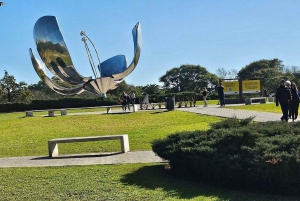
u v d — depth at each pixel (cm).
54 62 4531
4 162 1063
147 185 673
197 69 8325
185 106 2973
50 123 2192
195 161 693
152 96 4678
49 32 4400
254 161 602
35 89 7962
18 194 654
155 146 827
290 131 721
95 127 1867
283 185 591
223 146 698
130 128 1719
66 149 1217
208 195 596
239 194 599
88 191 645
